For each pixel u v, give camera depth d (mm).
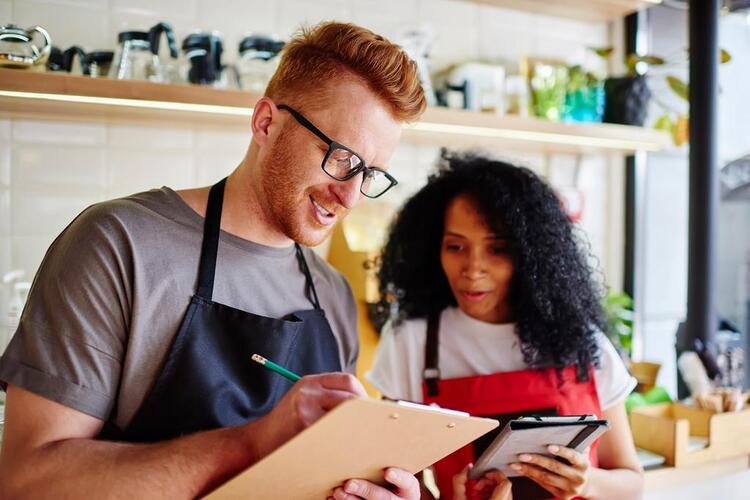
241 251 1237
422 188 1675
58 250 1115
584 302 1575
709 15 2355
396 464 1001
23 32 1644
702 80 2367
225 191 1263
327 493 1025
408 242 1661
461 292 1571
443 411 907
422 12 2461
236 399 1165
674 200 3049
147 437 1104
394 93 1150
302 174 1156
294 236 1200
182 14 2076
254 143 1236
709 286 2377
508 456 1260
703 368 2203
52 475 962
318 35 1200
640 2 2525
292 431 906
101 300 1072
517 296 1557
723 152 2873
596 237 2895
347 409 806
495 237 1526
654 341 3018
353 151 1140
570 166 2820
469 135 2291
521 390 1505
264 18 2195
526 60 2504
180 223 1200
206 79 1851
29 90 1590
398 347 1627
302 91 1162
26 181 1938
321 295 1400
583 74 2496
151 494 948
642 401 2199
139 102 1723
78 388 1025
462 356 1586
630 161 2930
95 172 2016
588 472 1399
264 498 966
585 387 1536
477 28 2566
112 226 1122
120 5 1998
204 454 963
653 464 1926
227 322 1188
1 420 1479
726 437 2027
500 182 1534
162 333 1132
